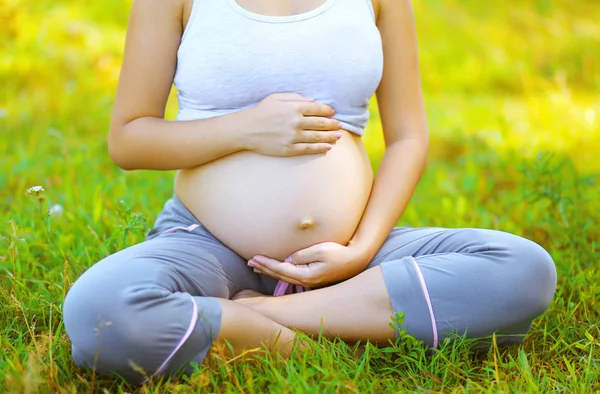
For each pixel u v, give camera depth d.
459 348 2.37
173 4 2.50
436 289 2.32
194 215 2.56
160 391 2.17
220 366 2.16
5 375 2.11
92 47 6.76
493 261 2.35
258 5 2.47
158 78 2.53
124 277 2.17
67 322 2.16
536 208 3.85
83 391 2.18
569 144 5.33
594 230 3.51
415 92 2.72
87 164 4.29
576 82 7.10
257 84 2.45
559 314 2.68
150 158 2.48
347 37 2.47
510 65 7.39
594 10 9.34
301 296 2.38
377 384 2.18
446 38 8.21
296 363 2.19
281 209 2.42
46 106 5.58
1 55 6.55
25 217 3.38
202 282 2.37
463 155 5.19
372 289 2.34
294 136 2.38
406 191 2.59
